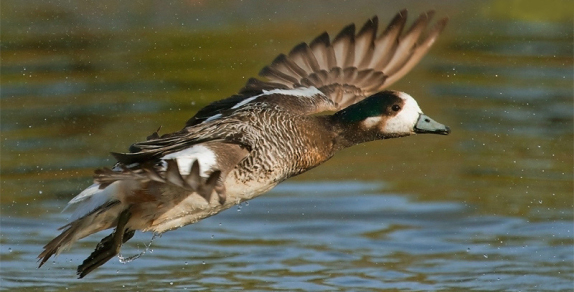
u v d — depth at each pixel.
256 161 8.52
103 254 8.61
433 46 19.08
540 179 13.45
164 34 18.94
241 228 12.16
